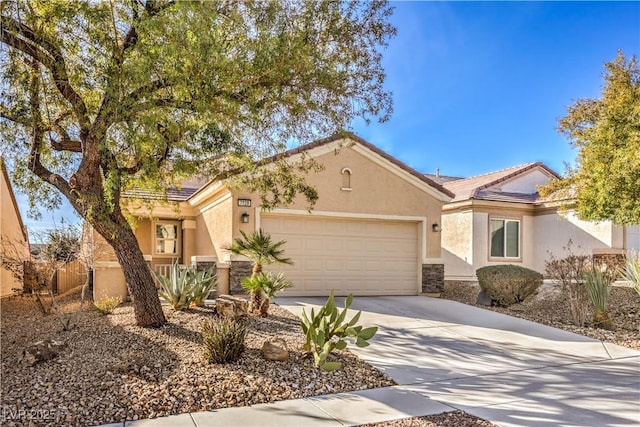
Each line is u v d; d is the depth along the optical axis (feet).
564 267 38.99
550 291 47.55
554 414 18.71
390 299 47.70
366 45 27.71
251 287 34.58
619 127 40.68
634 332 34.63
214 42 20.79
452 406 19.67
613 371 25.48
